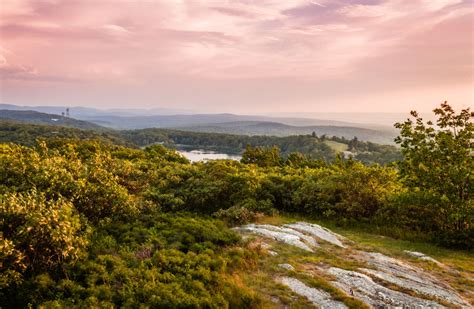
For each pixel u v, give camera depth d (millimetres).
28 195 10406
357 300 9438
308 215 22438
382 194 21031
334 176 23500
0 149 22703
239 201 21266
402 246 16500
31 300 8188
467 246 16453
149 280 9102
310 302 9281
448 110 18375
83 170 16500
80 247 10242
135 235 12914
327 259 12922
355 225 20359
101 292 8422
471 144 17375
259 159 57656
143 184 21484
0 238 8406
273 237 14633
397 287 10797
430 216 18969
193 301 8266
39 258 9266
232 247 12883
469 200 17062
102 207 14016
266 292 9727
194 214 18344
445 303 10070
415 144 18984
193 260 10766
